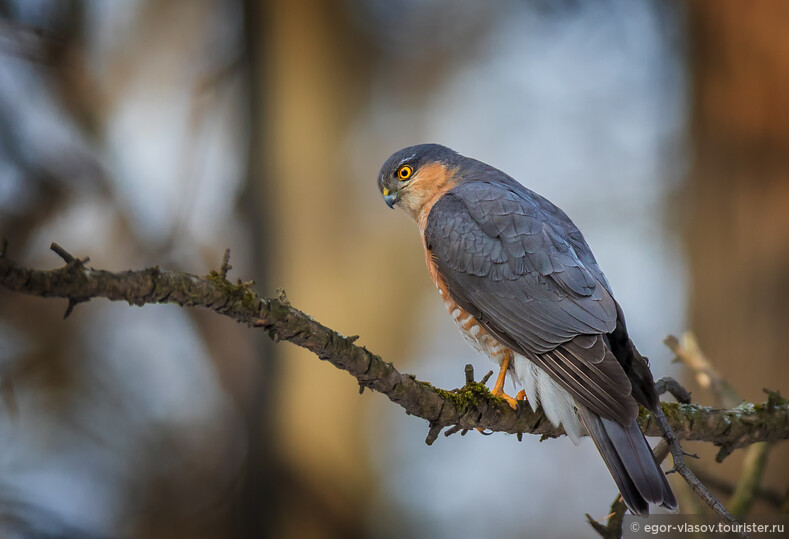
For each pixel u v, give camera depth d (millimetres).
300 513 11734
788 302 9000
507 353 6809
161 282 4391
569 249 6781
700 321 9516
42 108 12906
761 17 9445
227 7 14133
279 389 12000
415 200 8758
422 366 14070
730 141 9500
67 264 4090
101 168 13000
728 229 9383
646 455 5457
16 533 10820
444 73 14984
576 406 6113
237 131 13711
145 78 14289
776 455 8484
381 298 12844
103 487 13289
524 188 7852
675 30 13477
